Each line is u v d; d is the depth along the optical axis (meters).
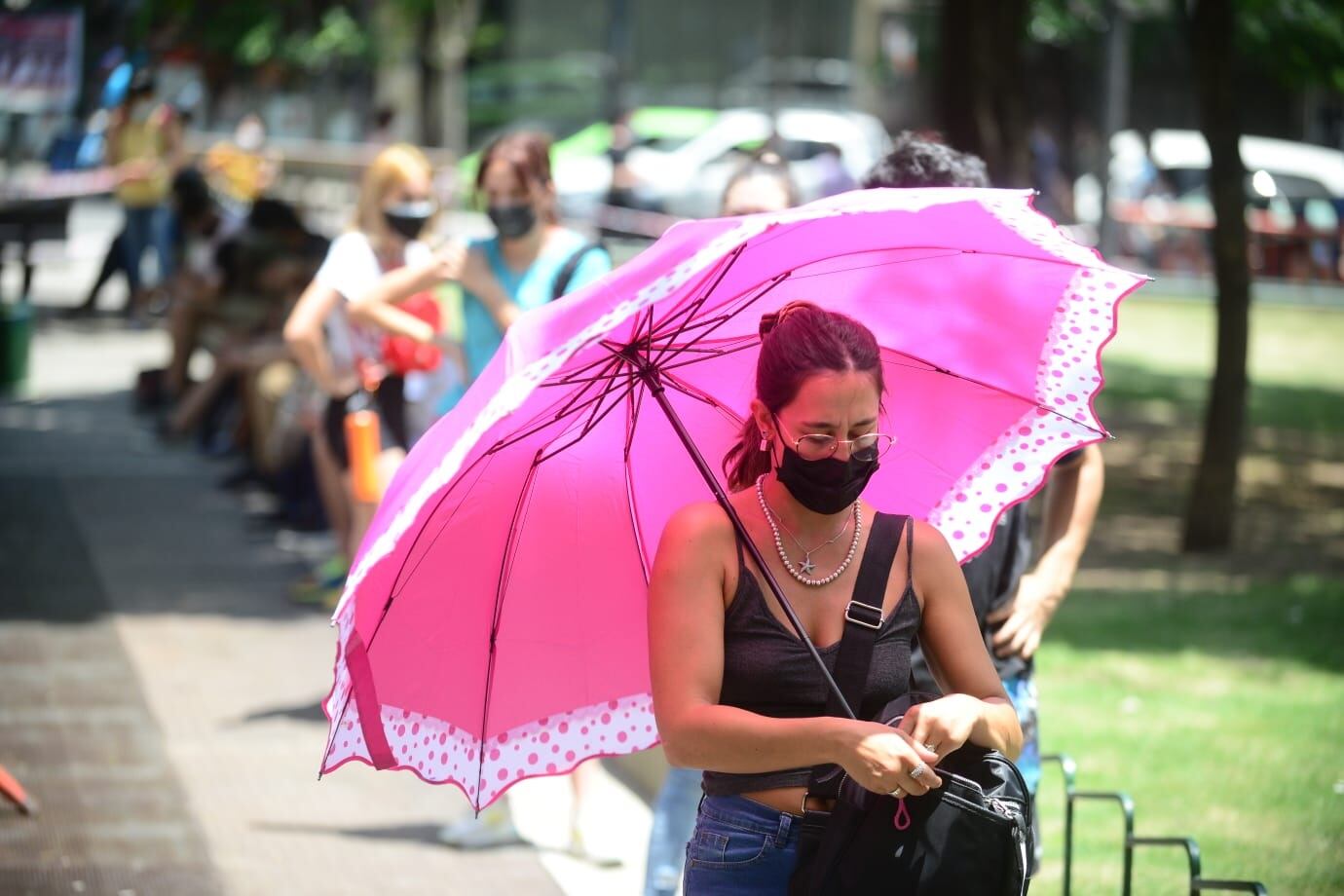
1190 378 67.00
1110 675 27.34
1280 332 81.19
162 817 21.09
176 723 24.95
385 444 24.84
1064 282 11.51
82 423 50.47
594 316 9.59
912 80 124.44
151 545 36.41
